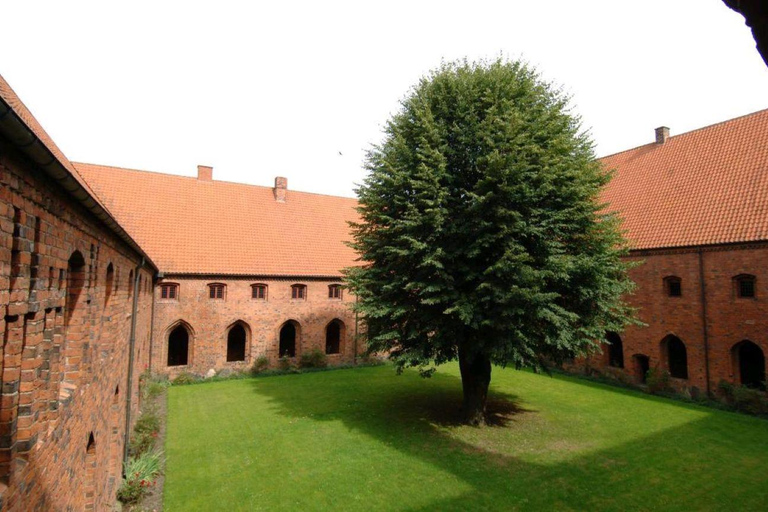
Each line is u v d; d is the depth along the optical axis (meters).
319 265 27.59
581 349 15.41
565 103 16.23
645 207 23.30
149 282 20.78
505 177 12.88
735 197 19.62
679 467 12.22
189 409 17.86
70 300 5.94
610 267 14.69
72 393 5.57
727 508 10.10
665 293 20.97
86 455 6.99
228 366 24.50
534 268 14.14
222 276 24.31
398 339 15.48
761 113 21.69
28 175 3.74
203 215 27.03
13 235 3.61
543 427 15.63
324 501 10.48
